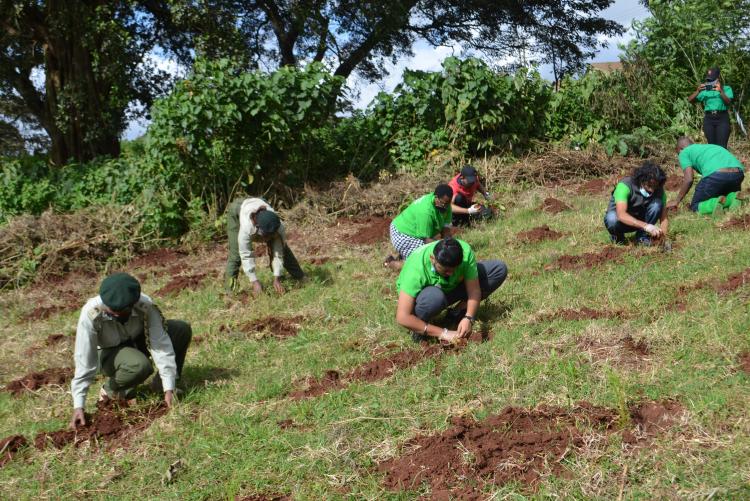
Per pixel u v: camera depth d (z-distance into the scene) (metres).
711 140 11.77
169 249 10.27
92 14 15.46
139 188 11.18
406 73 12.88
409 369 5.09
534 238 8.37
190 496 3.90
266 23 20.36
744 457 3.54
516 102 12.66
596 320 5.43
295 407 4.73
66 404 5.27
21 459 4.46
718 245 6.75
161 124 10.61
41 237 9.77
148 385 5.36
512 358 4.96
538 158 12.38
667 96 14.37
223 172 11.17
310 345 5.93
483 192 9.90
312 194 11.32
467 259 5.30
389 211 11.07
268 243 7.27
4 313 8.12
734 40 14.20
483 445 3.95
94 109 16.27
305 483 3.91
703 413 3.94
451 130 12.52
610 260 6.91
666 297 5.75
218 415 4.79
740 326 4.88
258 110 10.84
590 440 3.86
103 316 4.62
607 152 12.65
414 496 3.67
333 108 11.98
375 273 7.90
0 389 5.68
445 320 5.87
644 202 7.04
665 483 3.46
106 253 9.89
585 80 13.71
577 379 4.55
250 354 5.90
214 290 7.93
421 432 4.21
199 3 15.38
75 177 11.92
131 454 4.40
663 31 14.44
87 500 3.99
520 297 6.21
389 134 12.67
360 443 4.19
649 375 4.48
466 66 12.34
